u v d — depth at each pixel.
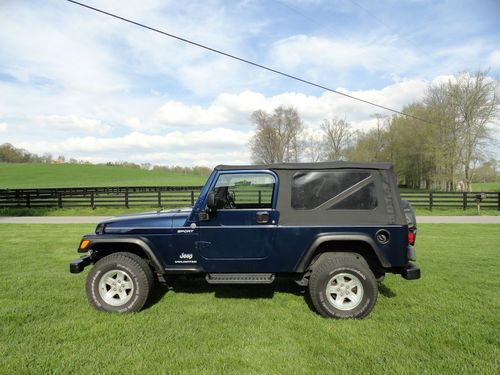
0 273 5.89
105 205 18.55
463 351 3.17
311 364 2.94
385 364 2.93
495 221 13.26
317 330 3.61
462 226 11.81
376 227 3.97
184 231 4.19
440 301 4.45
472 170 31.11
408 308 4.21
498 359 3.01
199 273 4.33
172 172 89.62
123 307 4.09
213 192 4.23
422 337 3.43
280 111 54.16
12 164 80.50
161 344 3.30
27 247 8.27
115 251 4.53
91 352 3.15
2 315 3.98
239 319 3.91
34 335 3.50
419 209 17.19
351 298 3.95
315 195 4.13
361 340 3.37
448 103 31.61
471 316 3.96
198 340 3.39
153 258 4.16
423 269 6.05
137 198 23.41
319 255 4.18
